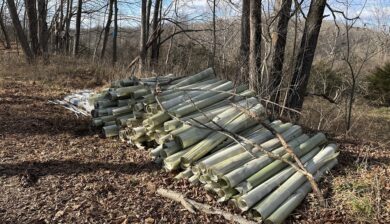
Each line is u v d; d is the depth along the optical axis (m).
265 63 7.52
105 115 5.86
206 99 5.15
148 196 3.95
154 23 16.44
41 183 4.15
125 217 3.56
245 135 4.67
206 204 3.79
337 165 4.68
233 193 3.77
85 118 6.46
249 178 3.79
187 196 3.94
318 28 8.05
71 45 25.48
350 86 10.57
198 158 4.21
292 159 4.27
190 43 15.56
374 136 8.19
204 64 11.96
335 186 4.09
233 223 3.52
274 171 4.01
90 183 4.17
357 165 4.64
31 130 5.76
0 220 3.46
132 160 4.81
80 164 4.64
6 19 27.78
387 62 15.41
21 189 4.01
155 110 5.01
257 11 7.80
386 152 5.29
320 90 11.99
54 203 3.76
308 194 3.92
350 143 5.56
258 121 4.62
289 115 6.72
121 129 5.52
